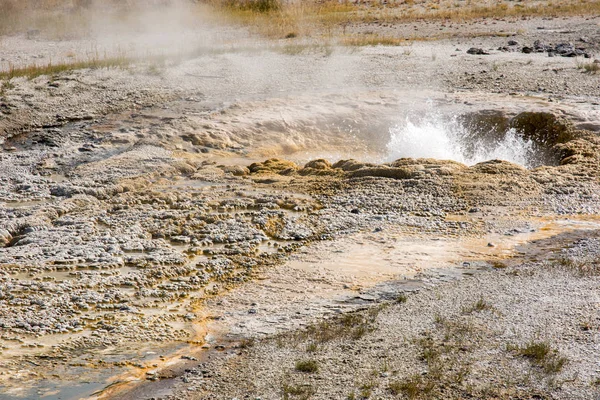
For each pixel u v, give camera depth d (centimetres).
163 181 1234
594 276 791
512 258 890
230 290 820
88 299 784
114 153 1383
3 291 796
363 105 1619
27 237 963
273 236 988
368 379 578
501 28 2562
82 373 634
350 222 1026
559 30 2484
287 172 1280
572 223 1013
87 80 1822
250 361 632
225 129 1470
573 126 1411
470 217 1043
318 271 863
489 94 1694
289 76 1888
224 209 1087
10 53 2253
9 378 625
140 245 938
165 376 625
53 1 3073
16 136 1488
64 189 1161
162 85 1800
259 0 3153
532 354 606
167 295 804
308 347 647
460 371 583
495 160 1257
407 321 691
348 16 2936
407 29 2616
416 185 1155
